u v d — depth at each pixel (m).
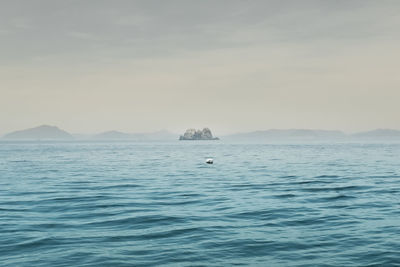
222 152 131.50
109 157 100.38
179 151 143.75
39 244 15.90
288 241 16.44
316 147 184.38
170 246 15.68
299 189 34.50
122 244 15.98
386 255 14.38
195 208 24.67
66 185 38.25
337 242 16.25
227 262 13.70
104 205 25.92
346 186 36.47
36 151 146.00
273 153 120.56
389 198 28.86
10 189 34.97
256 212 23.16
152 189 35.03
